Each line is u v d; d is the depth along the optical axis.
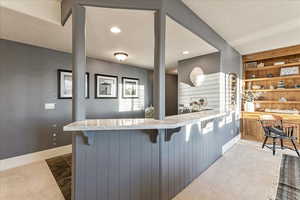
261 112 4.00
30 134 2.79
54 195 1.84
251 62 4.38
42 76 2.92
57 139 3.12
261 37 3.07
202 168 2.39
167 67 4.85
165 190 1.70
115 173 1.51
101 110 3.86
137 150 1.56
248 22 2.42
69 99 3.29
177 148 1.86
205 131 2.49
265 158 2.91
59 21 1.95
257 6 1.98
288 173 2.33
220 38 3.01
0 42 2.47
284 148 3.44
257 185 2.02
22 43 2.68
